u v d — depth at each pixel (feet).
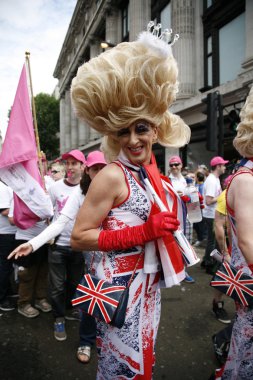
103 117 3.59
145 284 3.82
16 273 12.31
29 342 8.20
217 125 16.34
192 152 36.91
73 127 99.35
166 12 43.52
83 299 3.65
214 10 34.53
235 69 32.65
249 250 3.81
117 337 3.73
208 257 13.60
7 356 7.56
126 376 3.75
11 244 9.82
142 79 3.28
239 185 4.13
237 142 4.40
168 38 3.56
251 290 4.41
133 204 3.61
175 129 4.23
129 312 3.71
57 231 6.35
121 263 3.77
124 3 60.54
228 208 4.56
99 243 3.51
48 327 9.02
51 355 7.62
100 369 4.00
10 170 8.04
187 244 3.72
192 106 33.78
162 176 4.25
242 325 4.63
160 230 3.34
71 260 8.61
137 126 3.49
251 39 27.07
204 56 37.11
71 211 6.69
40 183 8.15
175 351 7.81
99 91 3.35
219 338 7.15
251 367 4.60
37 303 10.15
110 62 3.34
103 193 3.53
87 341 7.53
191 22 37.04
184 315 9.77
